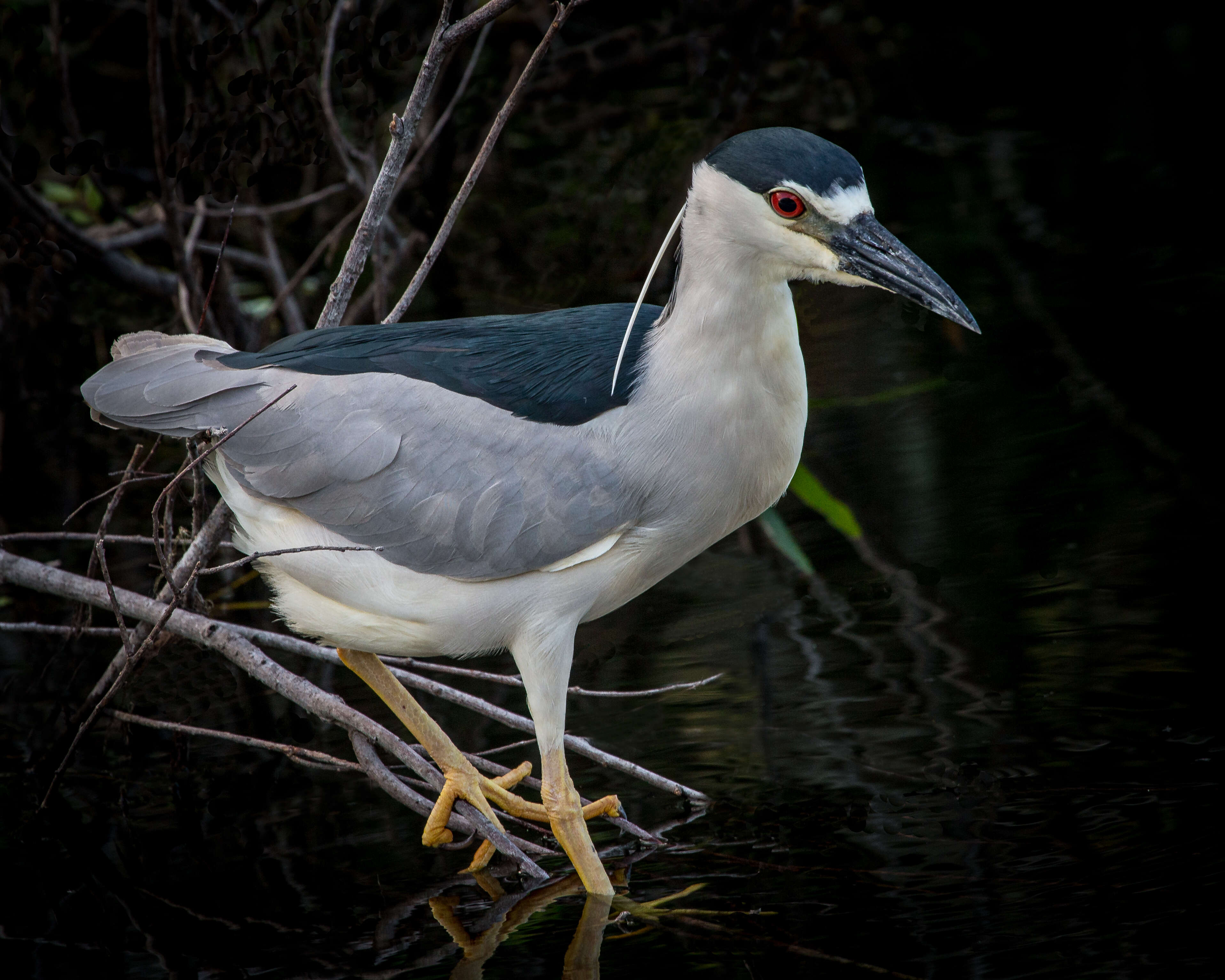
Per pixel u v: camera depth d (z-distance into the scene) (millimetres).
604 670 9164
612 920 6734
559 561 6898
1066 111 17875
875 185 16188
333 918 6906
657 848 7336
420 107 7469
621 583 7168
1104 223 15039
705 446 6871
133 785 8398
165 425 7383
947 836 7164
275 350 7527
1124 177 16109
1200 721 7938
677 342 6895
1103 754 7742
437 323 7605
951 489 10891
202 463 7996
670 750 8203
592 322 7402
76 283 14344
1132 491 10609
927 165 16656
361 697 9219
